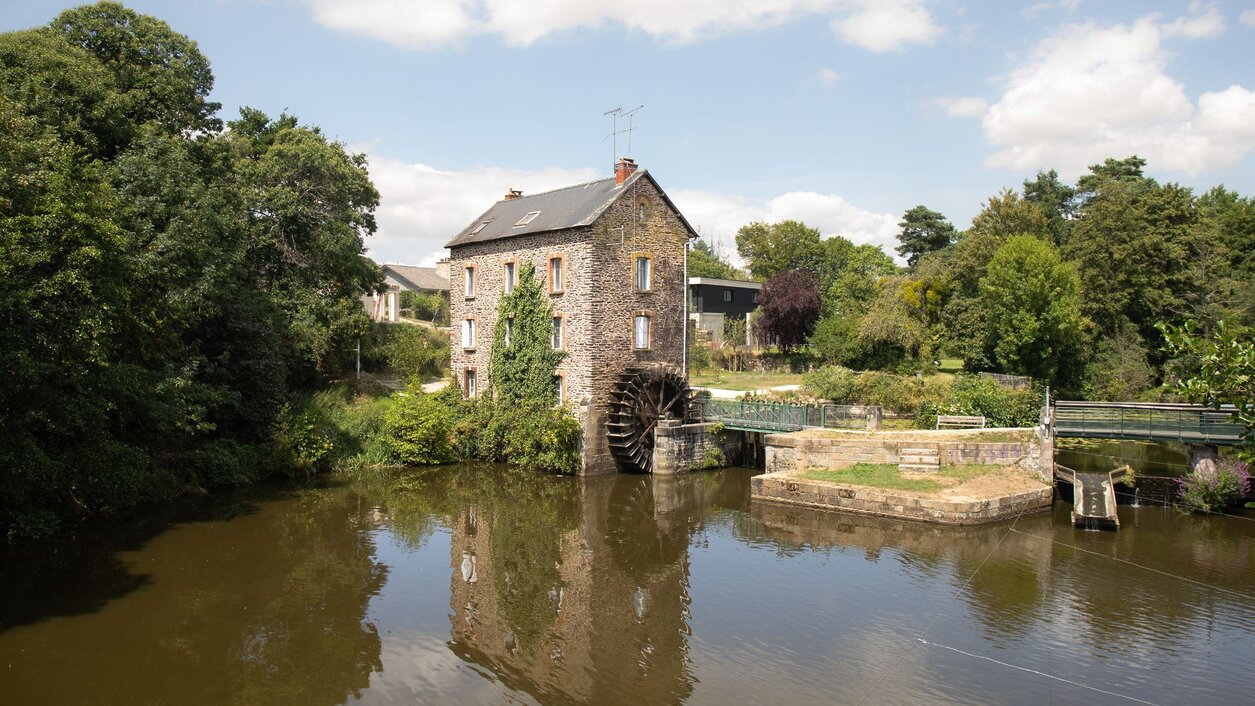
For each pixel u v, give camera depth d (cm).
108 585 1548
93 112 2195
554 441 2642
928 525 1991
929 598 1492
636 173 2820
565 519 2128
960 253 4291
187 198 2200
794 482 2223
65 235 1509
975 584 1566
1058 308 3475
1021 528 1953
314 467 2647
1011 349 3591
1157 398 3369
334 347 3328
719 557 1773
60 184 1548
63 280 1468
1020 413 2814
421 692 1132
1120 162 5791
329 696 1115
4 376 1405
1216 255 3784
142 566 1666
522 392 2866
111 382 1694
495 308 3034
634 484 2578
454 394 3012
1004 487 2097
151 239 2056
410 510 2209
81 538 1845
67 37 2456
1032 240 3741
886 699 1100
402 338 3912
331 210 3369
